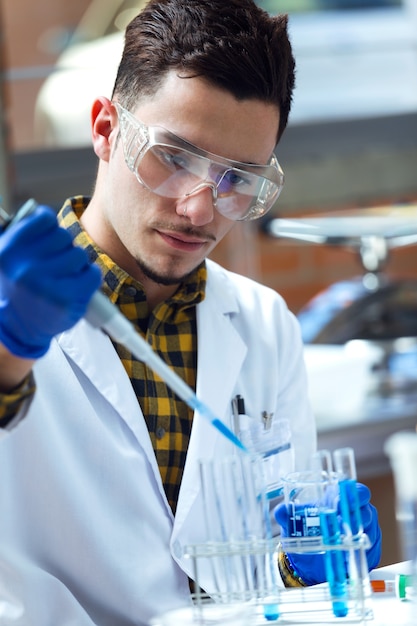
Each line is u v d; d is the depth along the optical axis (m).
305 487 1.70
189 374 2.07
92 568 1.84
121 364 1.95
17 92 4.38
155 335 2.04
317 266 5.14
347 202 4.56
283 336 2.31
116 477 1.88
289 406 2.31
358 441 3.37
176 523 1.90
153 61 1.83
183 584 1.90
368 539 1.67
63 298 1.42
